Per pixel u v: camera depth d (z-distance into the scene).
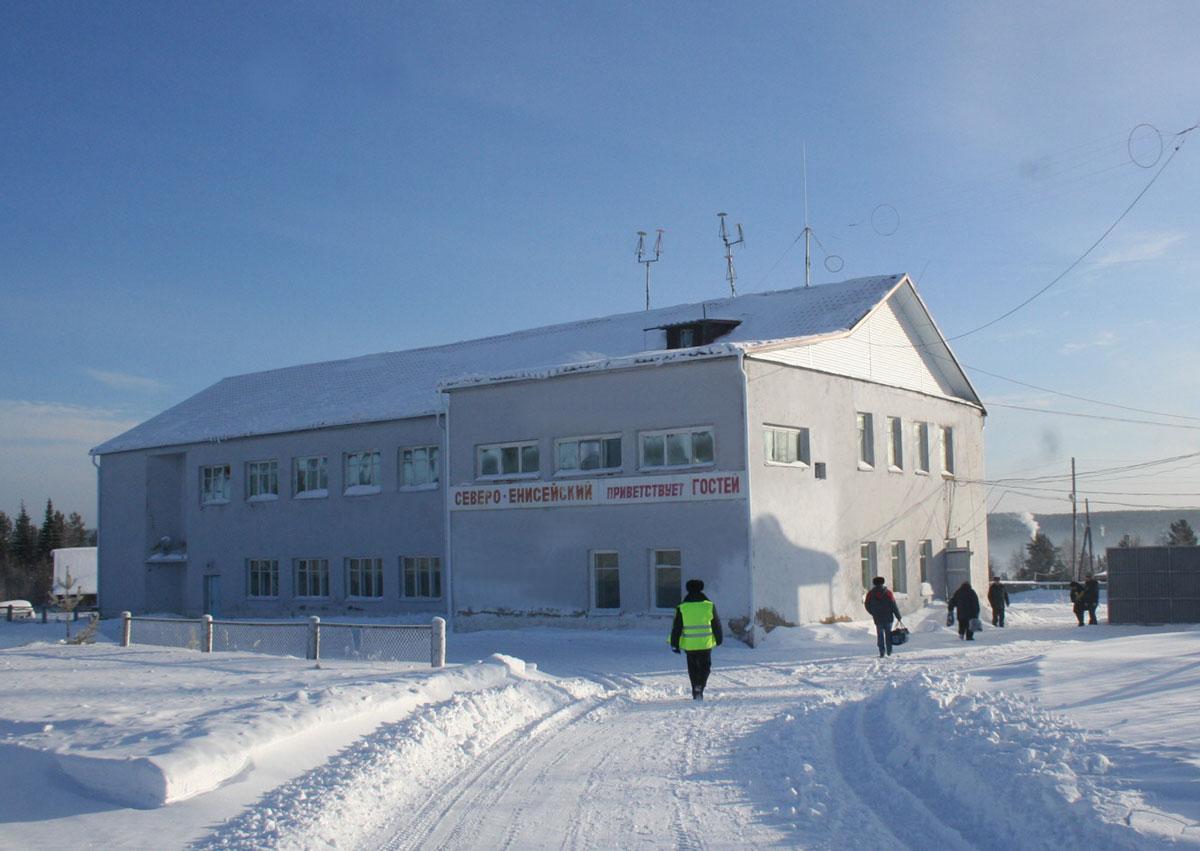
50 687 16.31
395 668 18.06
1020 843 6.85
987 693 12.02
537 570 29.31
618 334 36.53
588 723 13.77
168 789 8.79
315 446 39.00
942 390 38.06
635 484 27.64
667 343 32.66
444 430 35.12
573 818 8.53
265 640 21.62
